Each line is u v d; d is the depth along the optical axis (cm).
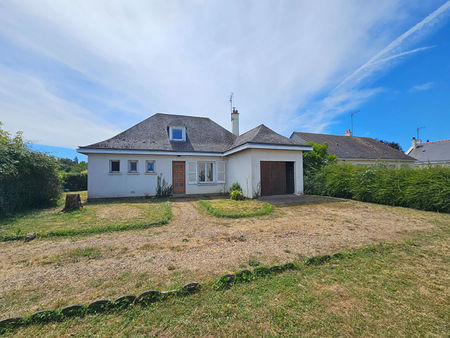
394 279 270
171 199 1066
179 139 1320
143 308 212
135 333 180
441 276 277
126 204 889
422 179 753
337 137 2314
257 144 1012
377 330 182
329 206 814
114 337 176
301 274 282
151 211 712
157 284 257
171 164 1211
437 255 345
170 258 335
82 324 191
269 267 288
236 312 207
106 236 450
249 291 242
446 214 662
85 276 278
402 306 215
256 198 1031
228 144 1443
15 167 660
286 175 1214
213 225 539
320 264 312
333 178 1092
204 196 1181
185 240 422
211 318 198
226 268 299
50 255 348
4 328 183
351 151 2048
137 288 248
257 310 209
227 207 776
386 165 995
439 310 209
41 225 522
